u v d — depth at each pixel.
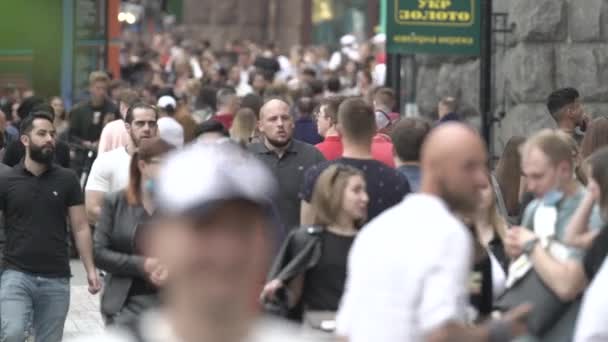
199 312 8.48
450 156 13.21
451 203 13.30
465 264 12.95
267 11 122.12
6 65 54.06
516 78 38.97
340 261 19.78
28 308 24.89
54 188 25.02
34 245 24.83
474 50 38.25
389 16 38.50
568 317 17.11
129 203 20.78
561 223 17.80
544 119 38.72
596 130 24.86
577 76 38.66
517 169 25.83
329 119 27.12
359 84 70.56
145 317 8.96
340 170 19.94
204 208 8.41
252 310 8.53
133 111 26.64
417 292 12.84
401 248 12.88
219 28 122.06
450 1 38.19
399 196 21.84
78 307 34.75
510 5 39.25
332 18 117.06
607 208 17.16
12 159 32.75
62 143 37.72
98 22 55.94
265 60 71.38
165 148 20.52
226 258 8.44
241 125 32.66
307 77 62.31
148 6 127.06
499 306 17.50
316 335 18.97
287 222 25.27
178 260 8.46
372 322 13.02
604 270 14.53
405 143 22.61
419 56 46.47
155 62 87.62
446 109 37.84
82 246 25.28
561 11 38.44
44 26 54.28
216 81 70.81
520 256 17.50
